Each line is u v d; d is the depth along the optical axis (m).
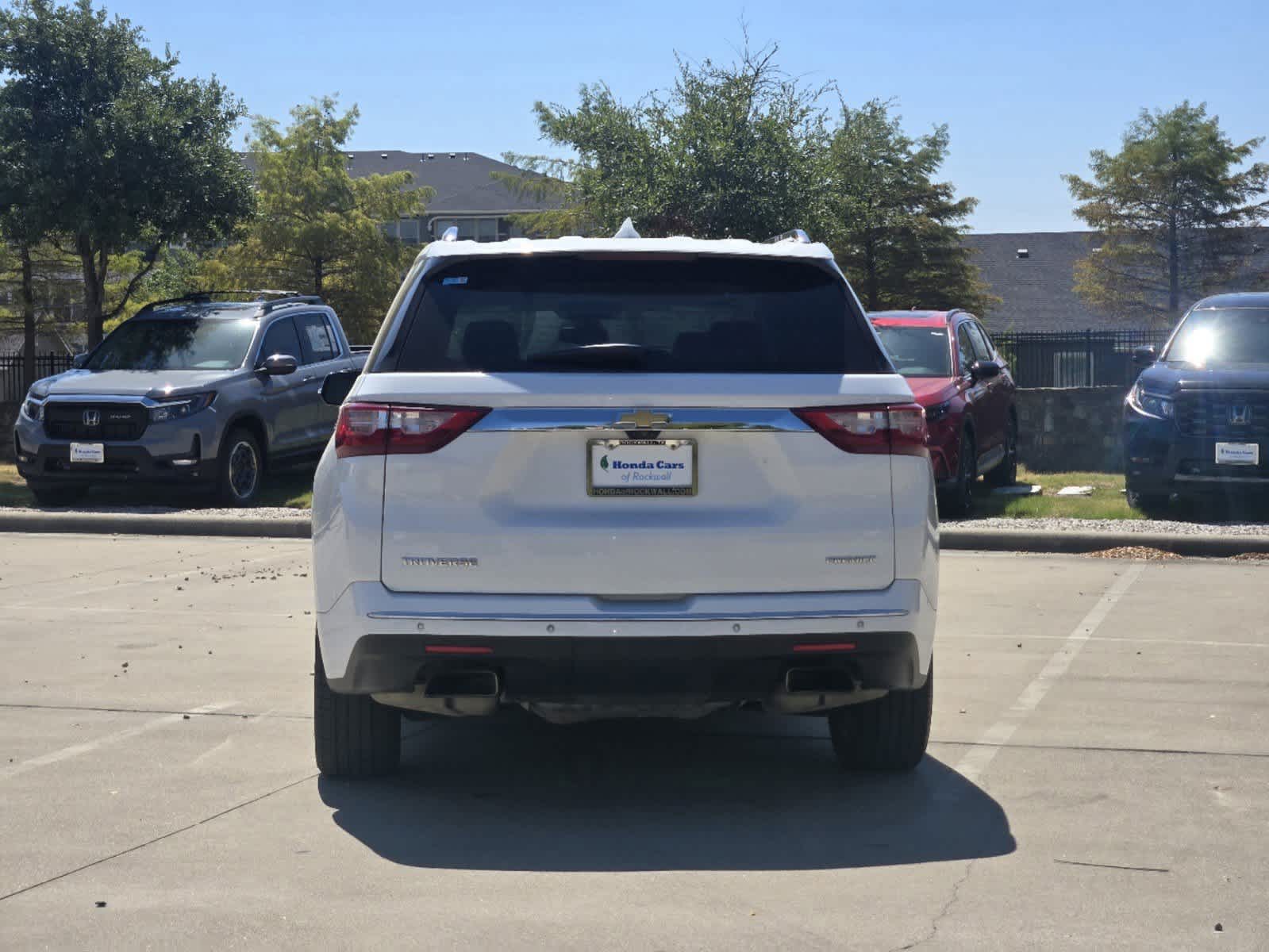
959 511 14.43
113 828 4.89
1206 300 15.55
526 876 4.41
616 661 4.70
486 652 4.70
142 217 22.95
